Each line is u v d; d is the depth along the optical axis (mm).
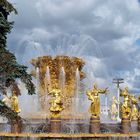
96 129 26188
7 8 21969
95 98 26656
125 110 28500
